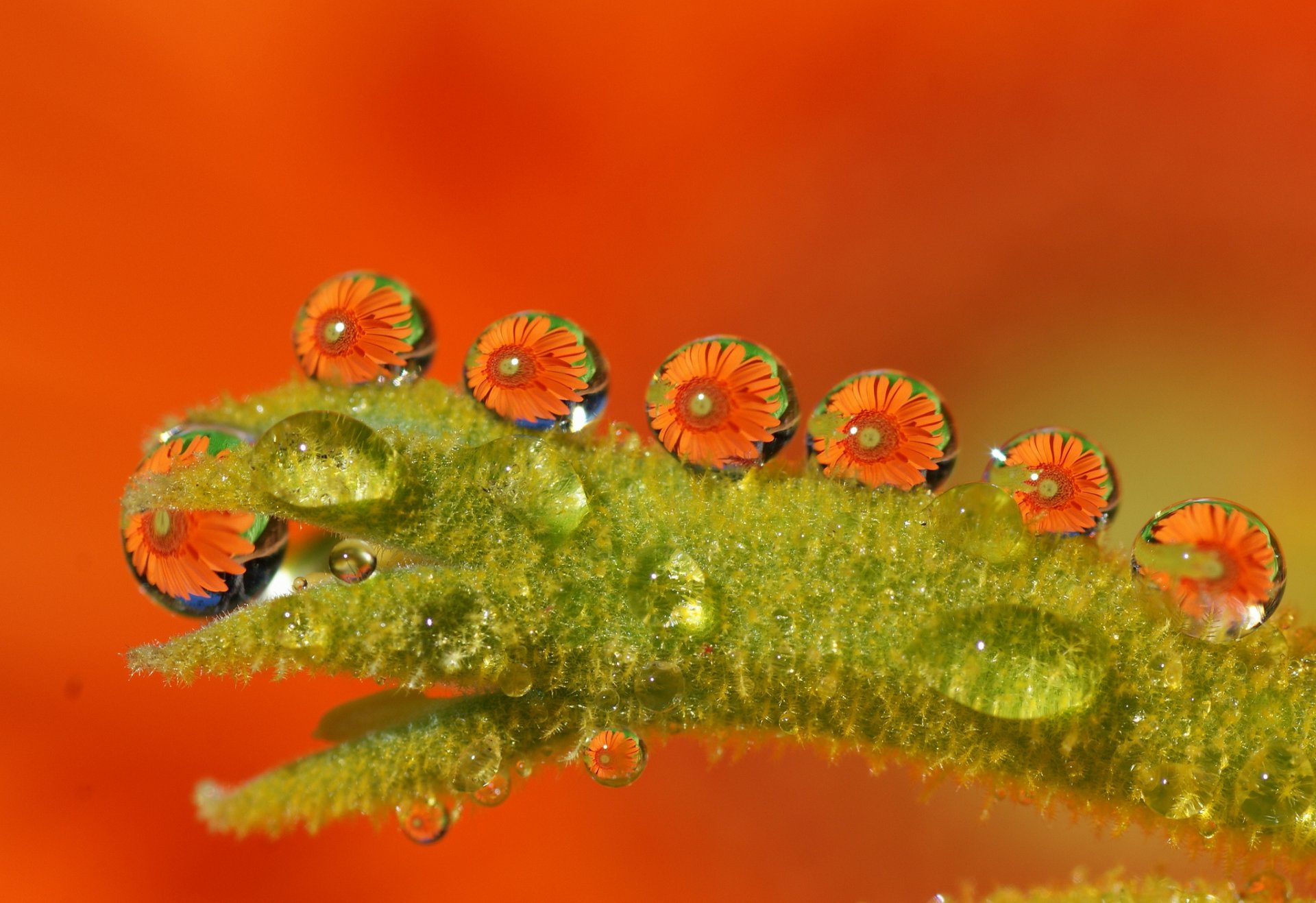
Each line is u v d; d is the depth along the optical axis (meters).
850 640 0.07
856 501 0.07
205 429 0.07
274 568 0.07
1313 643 0.07
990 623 0.07
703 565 0.07
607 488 0.07
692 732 0.07
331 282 0.08
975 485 0.07
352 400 0.07
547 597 0.07
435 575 0.07
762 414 0.07
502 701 0.07
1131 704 0.07
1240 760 0.07
